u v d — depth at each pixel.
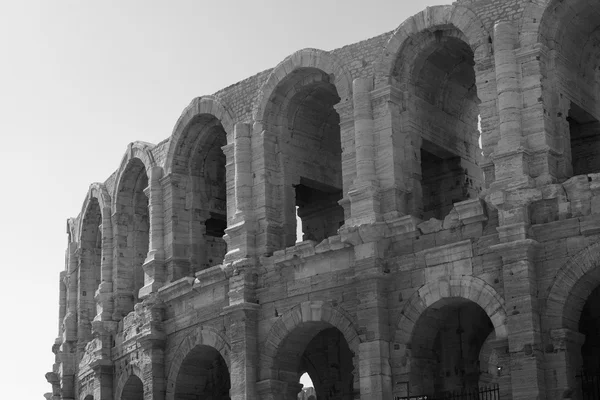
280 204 62.34
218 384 71.25
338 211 68.06
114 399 73.81
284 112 63.50
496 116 52.78
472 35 54.06
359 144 56.94
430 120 59.03
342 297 56.44
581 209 49.28
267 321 59.56
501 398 50.16
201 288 63.91
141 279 76.31
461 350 58.56
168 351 66.62
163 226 69.69
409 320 53.56
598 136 57.38
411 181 56.66
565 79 53.56
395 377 53.50
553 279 49.31
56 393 87.31
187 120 68.50
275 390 58.75
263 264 60.44
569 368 48.44
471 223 52.50
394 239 55.12
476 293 51.31
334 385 67.50
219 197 70.69
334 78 59.75
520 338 48.88
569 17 53.09
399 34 57.06
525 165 51.06
